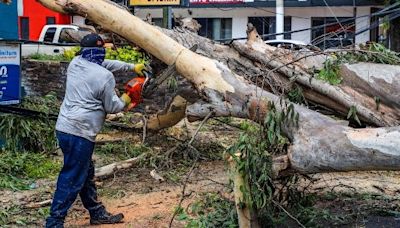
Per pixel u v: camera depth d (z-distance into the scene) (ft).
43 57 48.83
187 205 22.86
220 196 22.48
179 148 29.14
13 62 30.78
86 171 19.93
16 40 30.63
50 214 19.72
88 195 20.93
